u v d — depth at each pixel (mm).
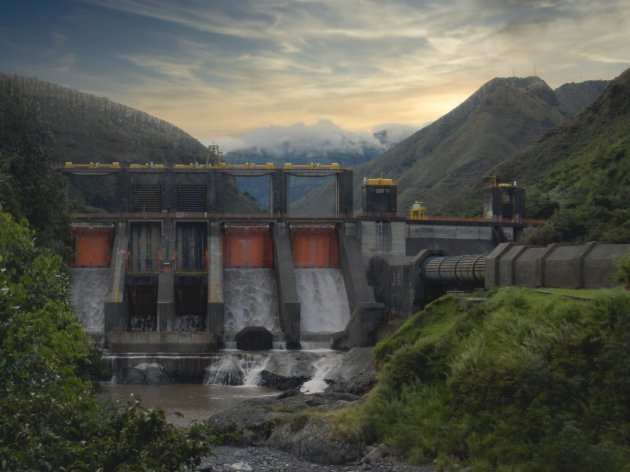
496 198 138000
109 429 30031
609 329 46438
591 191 150000
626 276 58969
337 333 102938
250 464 46938
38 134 102312
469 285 92562
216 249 113688
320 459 48031
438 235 125000
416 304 100625
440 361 54281
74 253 99062
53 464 26969
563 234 119062
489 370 48156
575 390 44312
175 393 82562
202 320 114062
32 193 90812
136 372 89375
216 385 89562
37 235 85375
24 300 35625
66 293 43938
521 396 45438
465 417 47094
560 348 47125
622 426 41438
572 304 50750
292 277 110250
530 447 42125
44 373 32719
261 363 91562
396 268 105812
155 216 115562
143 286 111562
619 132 179000
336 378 85188
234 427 54594
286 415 55594
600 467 38562
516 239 130625
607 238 107500
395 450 47562
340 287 116812
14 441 26969
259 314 112688
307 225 121375
